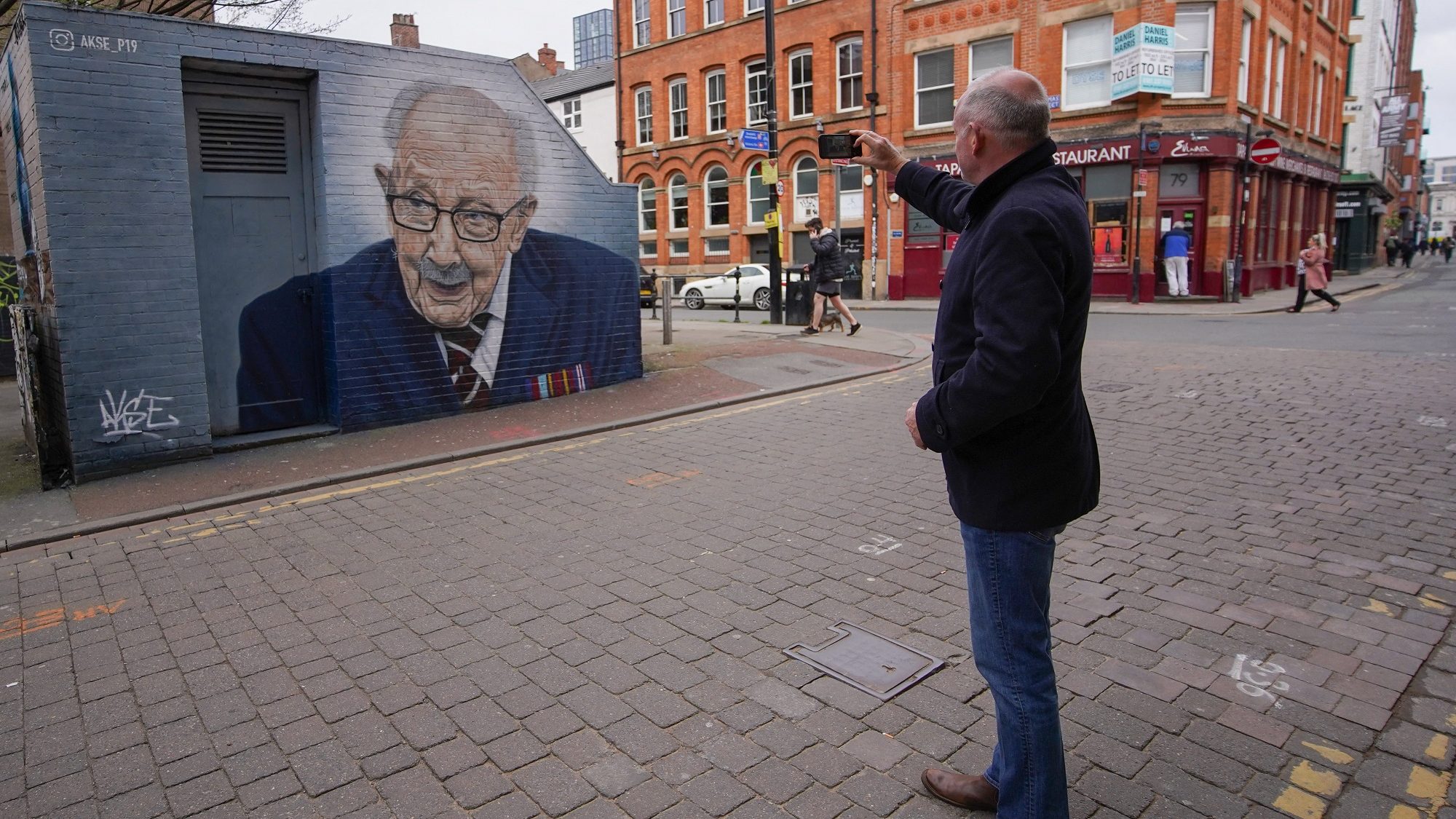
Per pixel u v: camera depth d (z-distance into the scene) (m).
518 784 2.87
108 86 6.50
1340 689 3.32
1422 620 3.84
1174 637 3.76
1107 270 21.69
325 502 6.11
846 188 26.48
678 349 12.06
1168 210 21.09
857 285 26.58
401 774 2.95
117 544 5.34
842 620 4.02
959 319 2.34
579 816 2.71
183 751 3.11
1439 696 3.26
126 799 2.85
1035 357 2.07
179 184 6.85
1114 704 3.26
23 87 6.65
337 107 7.57
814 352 11.63
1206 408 8.04
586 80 36.81
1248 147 20.75
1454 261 58.66
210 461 7.05
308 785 2.90
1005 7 22.41
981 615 2.42
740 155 29.00
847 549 4.89
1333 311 17.69
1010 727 2.38
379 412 8.05
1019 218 2.15
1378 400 8.06
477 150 8.44
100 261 6.57
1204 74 20.67
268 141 7.57
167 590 4.57
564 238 9.16
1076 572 4.45
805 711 3.27
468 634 3.97
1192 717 3.17
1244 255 22.42
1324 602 4.05
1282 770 2.86
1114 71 20.58
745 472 6.51
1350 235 38.56
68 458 6.70
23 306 6.89
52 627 4.17
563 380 9.30
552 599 4.32
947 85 23.89
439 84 8.14
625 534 5.23
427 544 5.16
